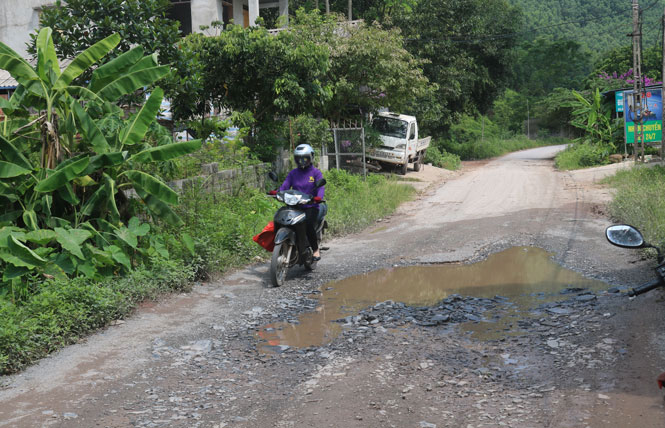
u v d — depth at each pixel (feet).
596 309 18.61
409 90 69.87
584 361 14.55
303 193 25.86
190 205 30.91
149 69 24.91
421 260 28.30
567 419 11.62
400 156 74.54
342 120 74.43
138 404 13.25
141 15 38.32
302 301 22.21
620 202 37.73
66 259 21.52
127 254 24.26
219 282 25.40
